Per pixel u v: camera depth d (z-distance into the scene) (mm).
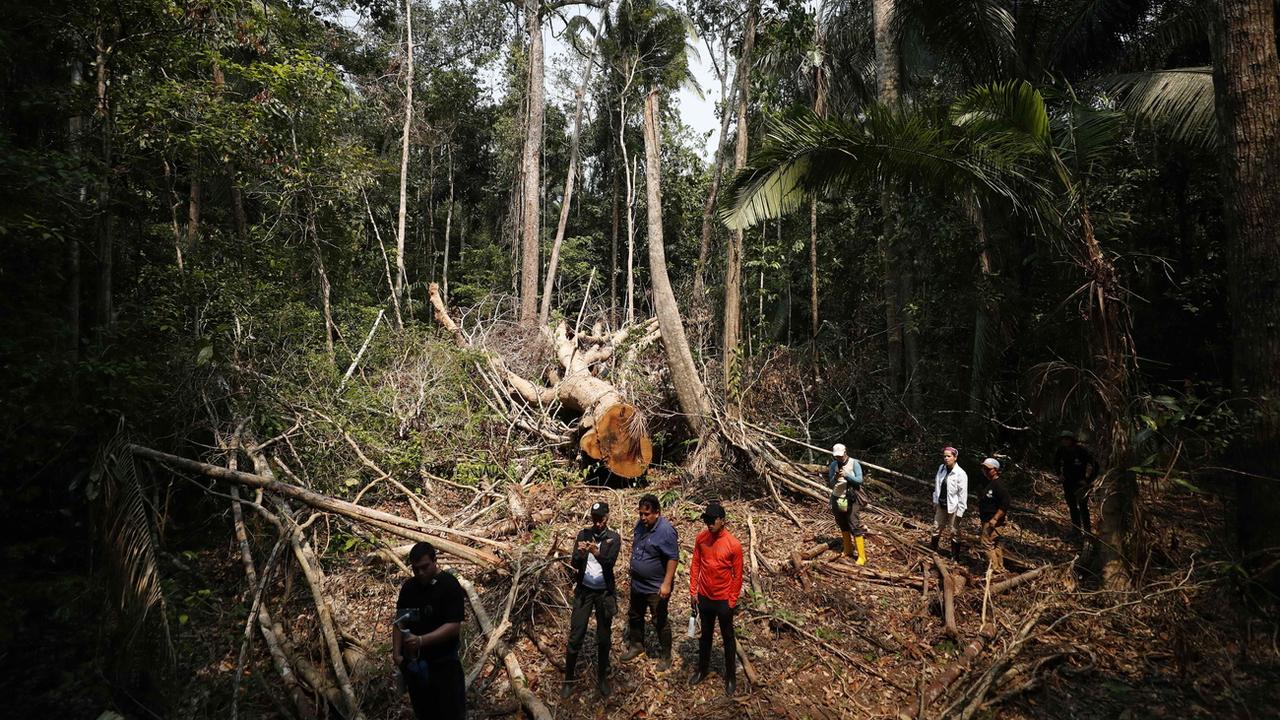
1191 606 5875
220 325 8617
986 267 10469
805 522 8641
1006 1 9977
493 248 25000
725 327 11031
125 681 4805
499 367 12828
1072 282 8617
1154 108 9273
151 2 6883
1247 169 6082
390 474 8633
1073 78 10992
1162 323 12078
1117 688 4914
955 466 7344
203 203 14055
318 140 11289
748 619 5953
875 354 13656
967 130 6945
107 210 6988
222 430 8023
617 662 5246
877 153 7367
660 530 5184
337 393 9609
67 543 6203
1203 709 4656
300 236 13031
